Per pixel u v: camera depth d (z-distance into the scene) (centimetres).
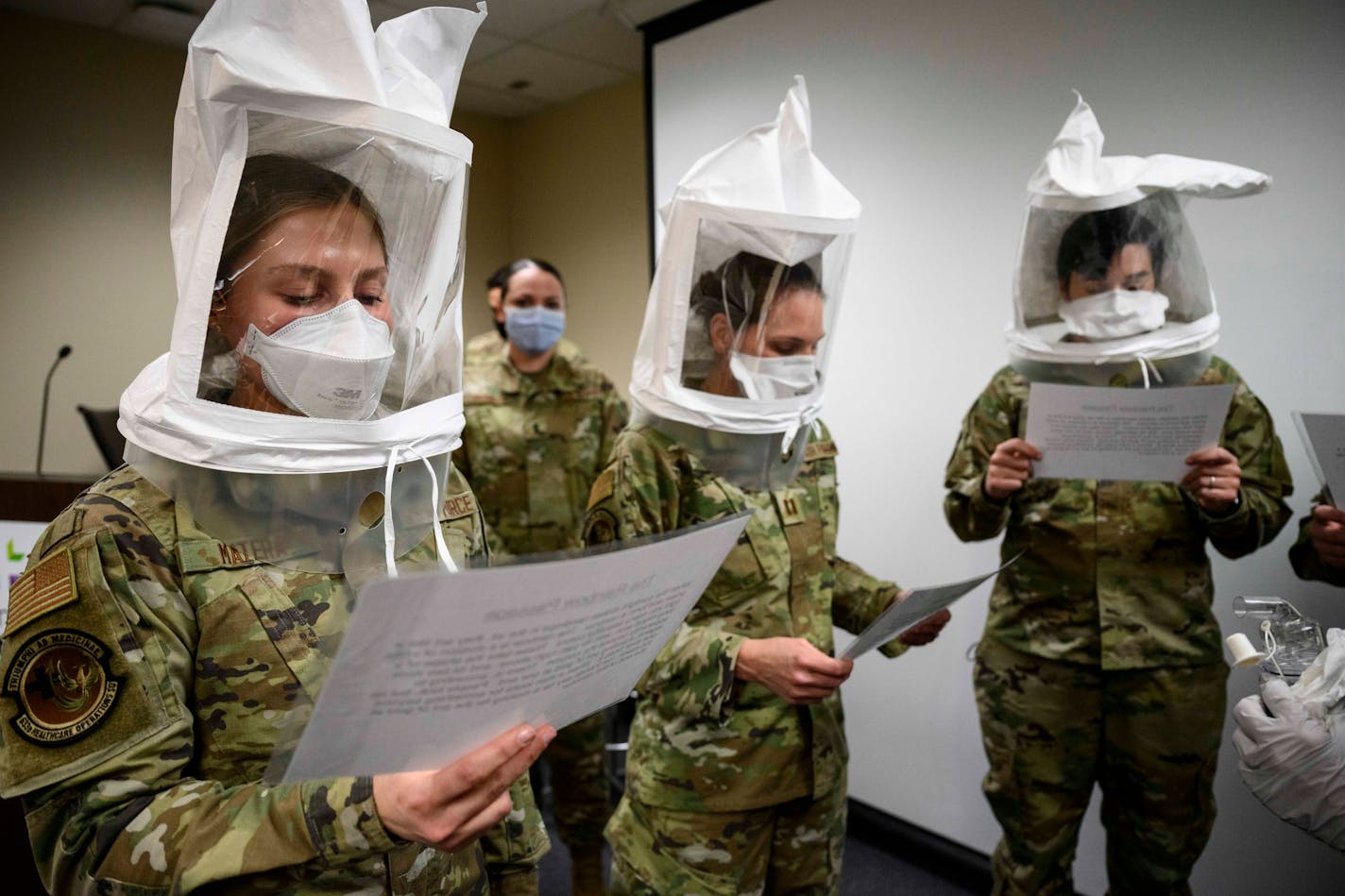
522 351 230
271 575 66
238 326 65
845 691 234
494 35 289
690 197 112
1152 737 141
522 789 86
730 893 112
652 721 119
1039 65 183
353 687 47
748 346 117
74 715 58
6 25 278
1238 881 160
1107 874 168
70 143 294
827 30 221
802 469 127
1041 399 128
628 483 113
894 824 222
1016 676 152
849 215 117
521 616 53
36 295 292
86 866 56
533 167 401
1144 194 133
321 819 56
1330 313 152
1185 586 143
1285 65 153
